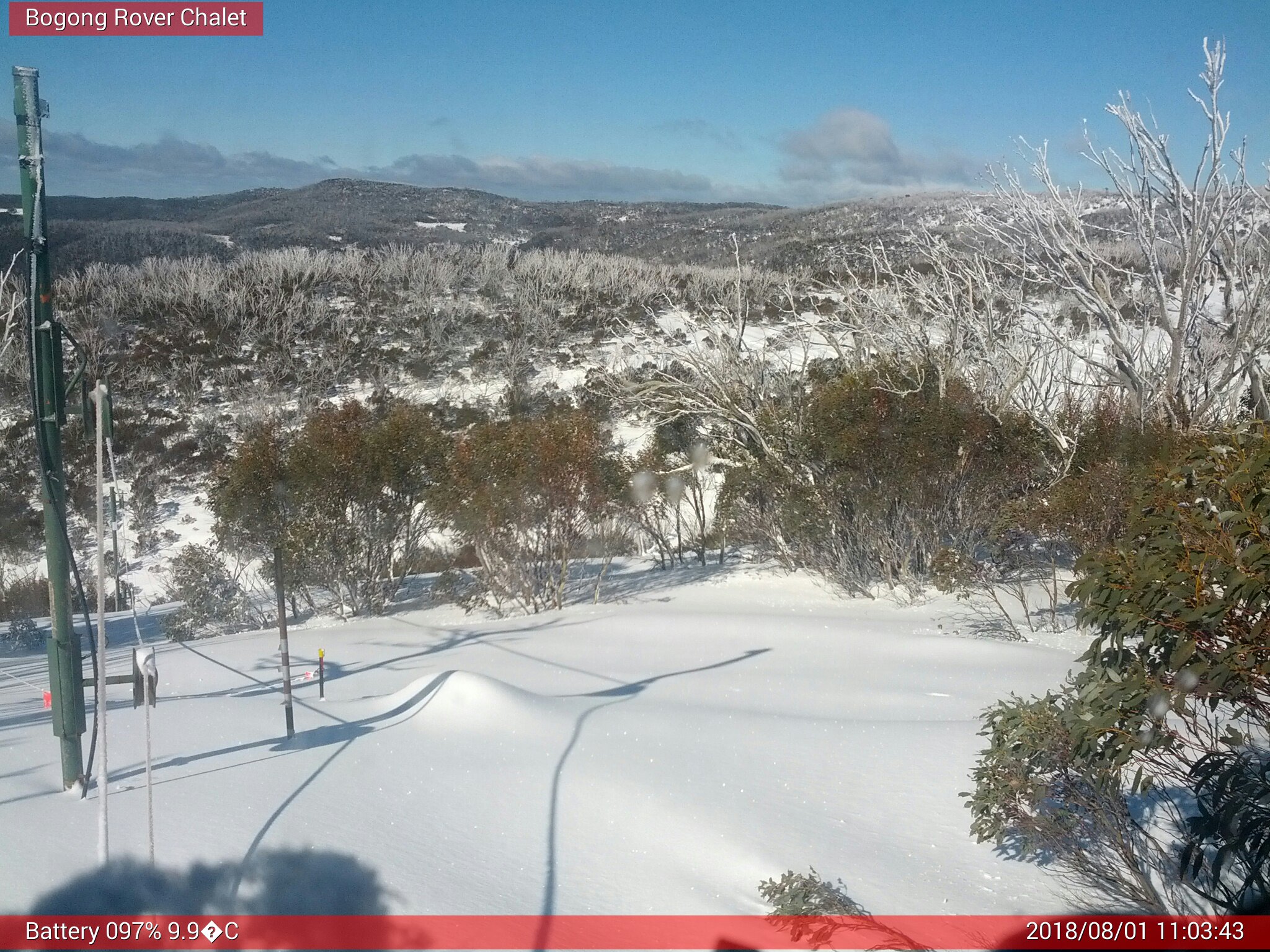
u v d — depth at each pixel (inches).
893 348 654.5
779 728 282.4
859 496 525.7
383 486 587.2
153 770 239.8
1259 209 601.0
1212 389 596.4
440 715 280.7
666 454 690.2
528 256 2034.9
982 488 517.3
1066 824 190.1
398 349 1508.4
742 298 738.8
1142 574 149.1
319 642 478.0
